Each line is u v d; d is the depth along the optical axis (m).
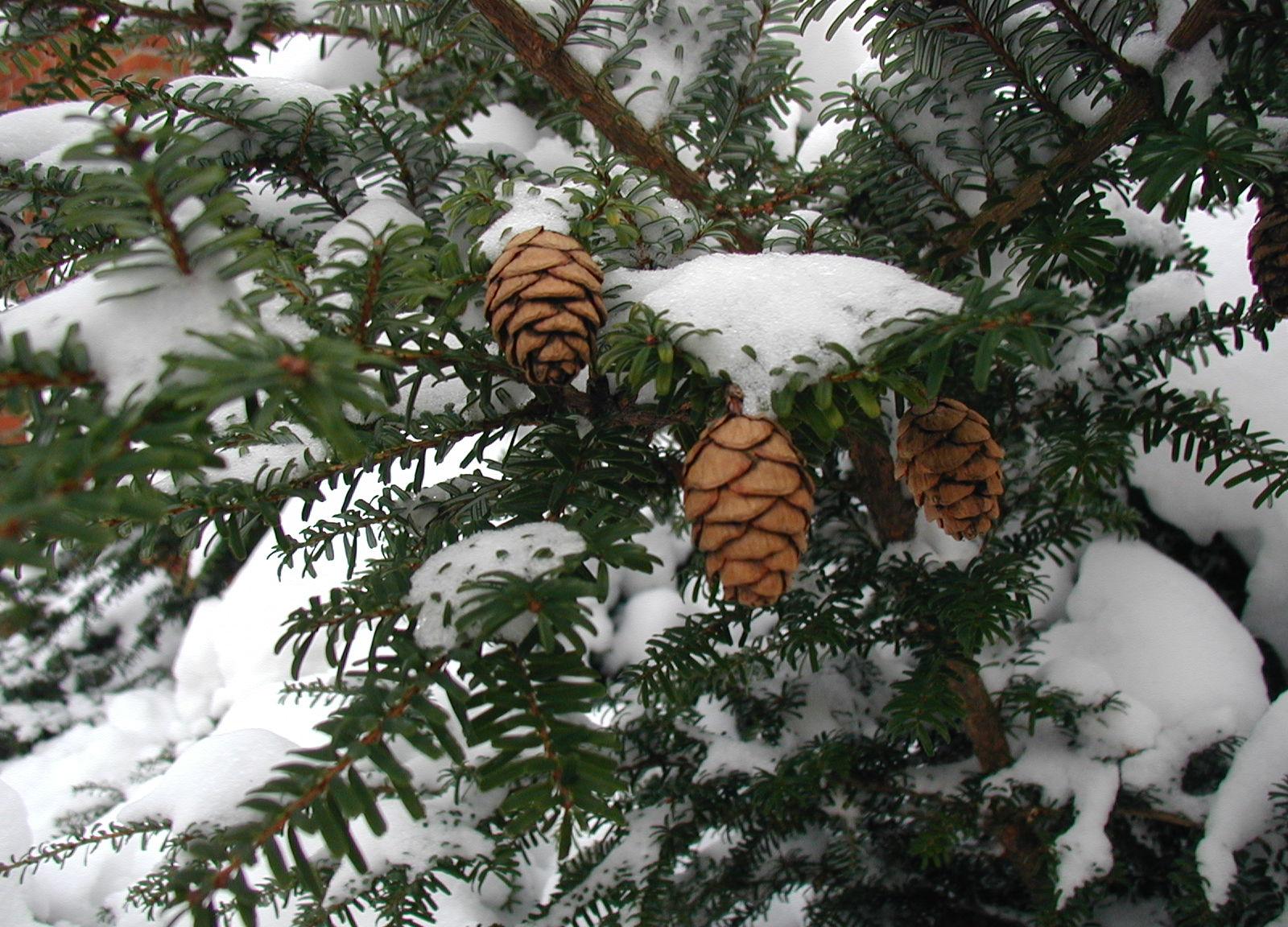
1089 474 0.19
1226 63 0.15
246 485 0.15
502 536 0.13
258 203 0.18
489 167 0.18
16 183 0.17
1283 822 0.20
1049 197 0.16
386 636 0.12
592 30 0.18
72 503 0.08
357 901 0.20
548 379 0.13
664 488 0.17
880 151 0.19
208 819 0.19
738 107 0.20
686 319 0.13
